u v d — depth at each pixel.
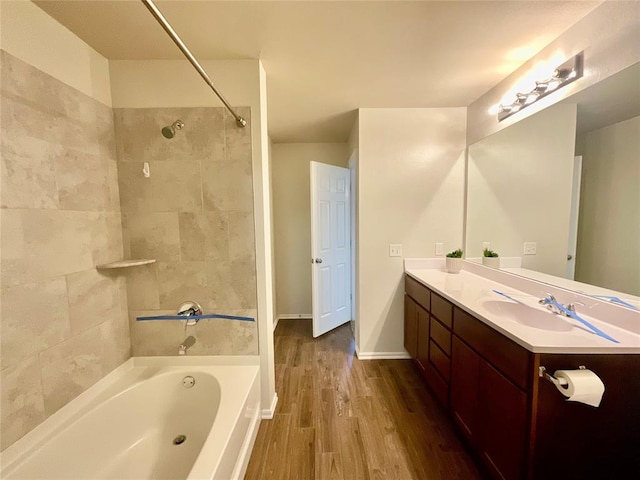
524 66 1.68
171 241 1.72
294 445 1.59
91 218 1.47
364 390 2.09
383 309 2.54
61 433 1.21
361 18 1.27
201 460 1.06
